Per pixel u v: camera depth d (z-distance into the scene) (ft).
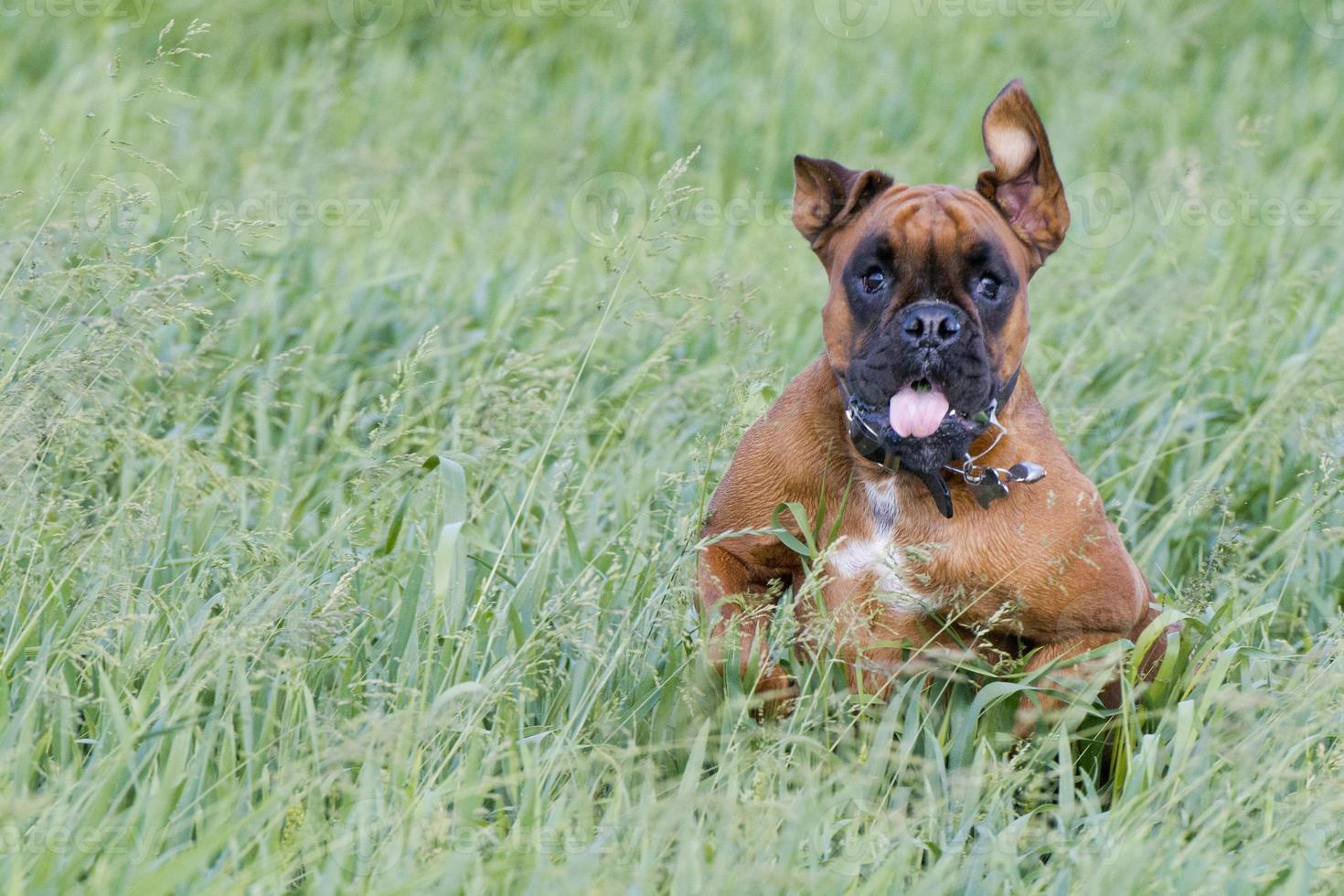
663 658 25.80
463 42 75.87
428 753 22.18
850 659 24.99
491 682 22.59
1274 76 77.97
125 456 29.76
